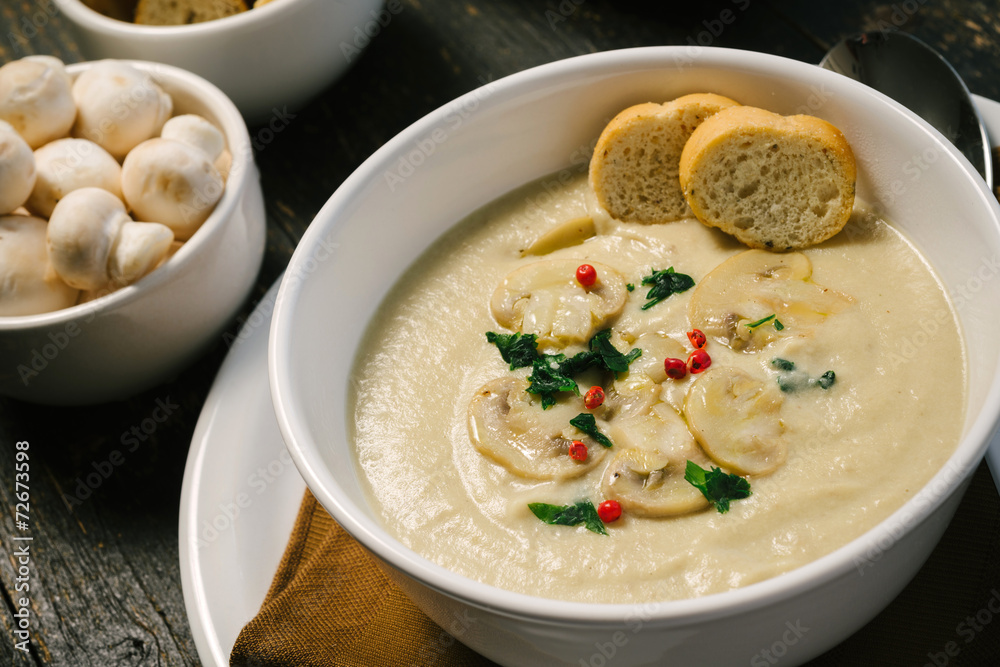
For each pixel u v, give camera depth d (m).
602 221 0.50
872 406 0.45
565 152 0.51
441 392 0.47
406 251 0.50
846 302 0.47
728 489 0.44
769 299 0.47
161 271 0.50
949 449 0.44
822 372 0.46
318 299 0.47
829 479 0.44
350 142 0.60
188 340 0.53
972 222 0.45
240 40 0.56
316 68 0.59
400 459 0.46
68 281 0.51
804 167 0.48
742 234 0.49
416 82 0.62
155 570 0.51
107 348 0.51
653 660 0.41
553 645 0.41
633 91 0.50
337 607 0.46
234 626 0.46
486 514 0.45
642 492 0.44
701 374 0.46
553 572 0.43
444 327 0.49
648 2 0.62
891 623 0.44
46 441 0.54
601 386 0.47
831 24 0.60
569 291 0.48
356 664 0.45
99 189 0.51
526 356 0.47
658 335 0.47
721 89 0.50
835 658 0.44
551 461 0.45
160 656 0.49
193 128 0.54
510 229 0.51
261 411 0.49
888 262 0.48
